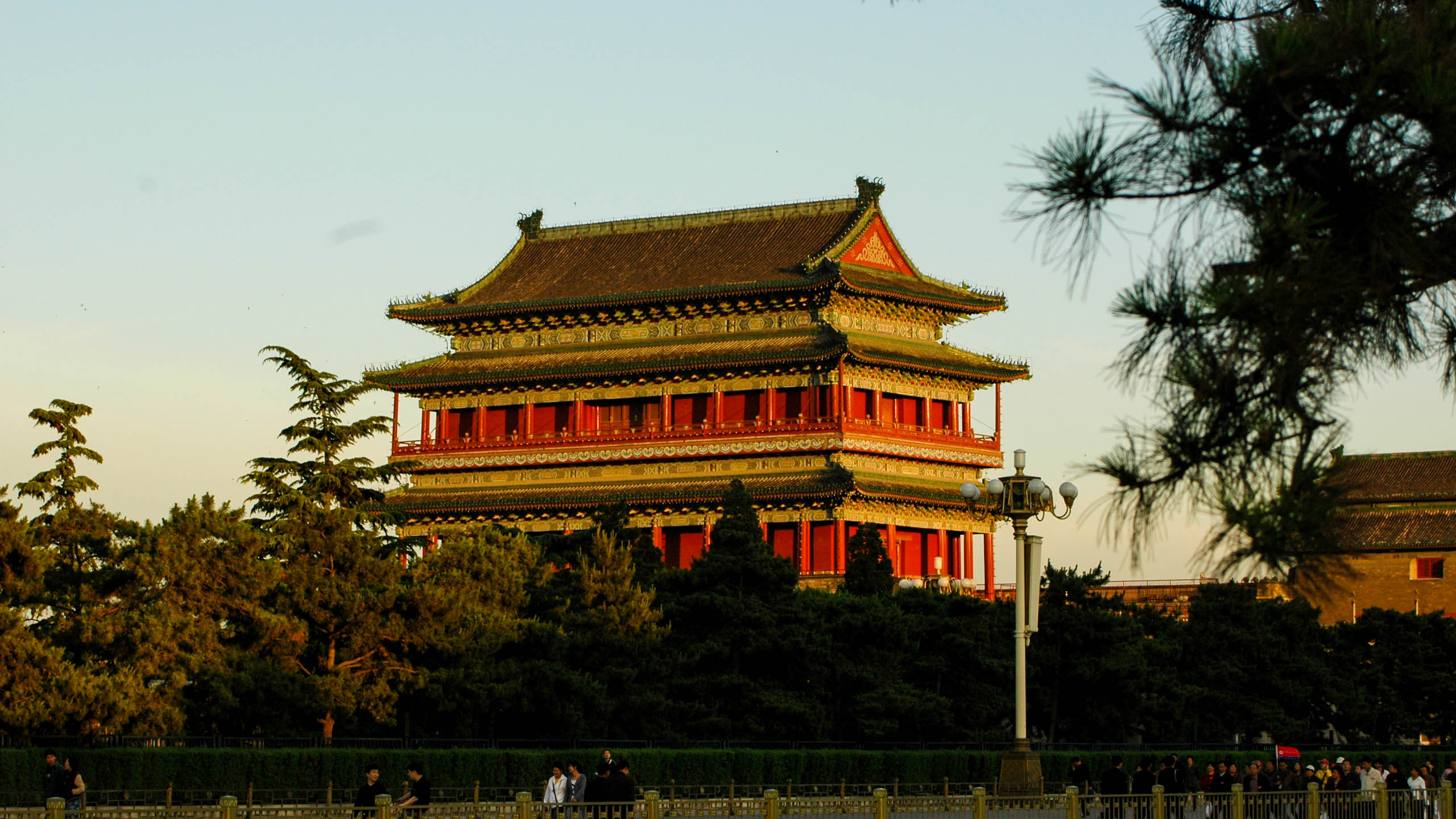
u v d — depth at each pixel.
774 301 167.88
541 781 94.50
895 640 120.56
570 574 123.12
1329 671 140.38
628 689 110.62
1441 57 27.58
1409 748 143.25
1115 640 125.75
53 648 86.94
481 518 176.88
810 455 163.75
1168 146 28.98
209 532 101.06
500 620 108.50
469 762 92.88
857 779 105.06
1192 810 70.00
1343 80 28.14
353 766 89.94
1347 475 28.22
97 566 115.94
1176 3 33.78
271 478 137.00
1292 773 87.75
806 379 166.12
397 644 104.25
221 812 51.41
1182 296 28.75
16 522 92.62
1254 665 137.50
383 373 181.38
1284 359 28.03
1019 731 82.69
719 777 99.88
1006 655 124.81
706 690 115.12
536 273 183.38
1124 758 112.00
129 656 94.06
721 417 169.75
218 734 97.19
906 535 170.75
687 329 172.62
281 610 102.38
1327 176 28.58
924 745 118.12
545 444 175.00
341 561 105.12
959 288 176.50
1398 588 176.75
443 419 182.00
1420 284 29.72
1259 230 28.25
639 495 168.12
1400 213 28.16
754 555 120.88
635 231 182.75
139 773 83.75
